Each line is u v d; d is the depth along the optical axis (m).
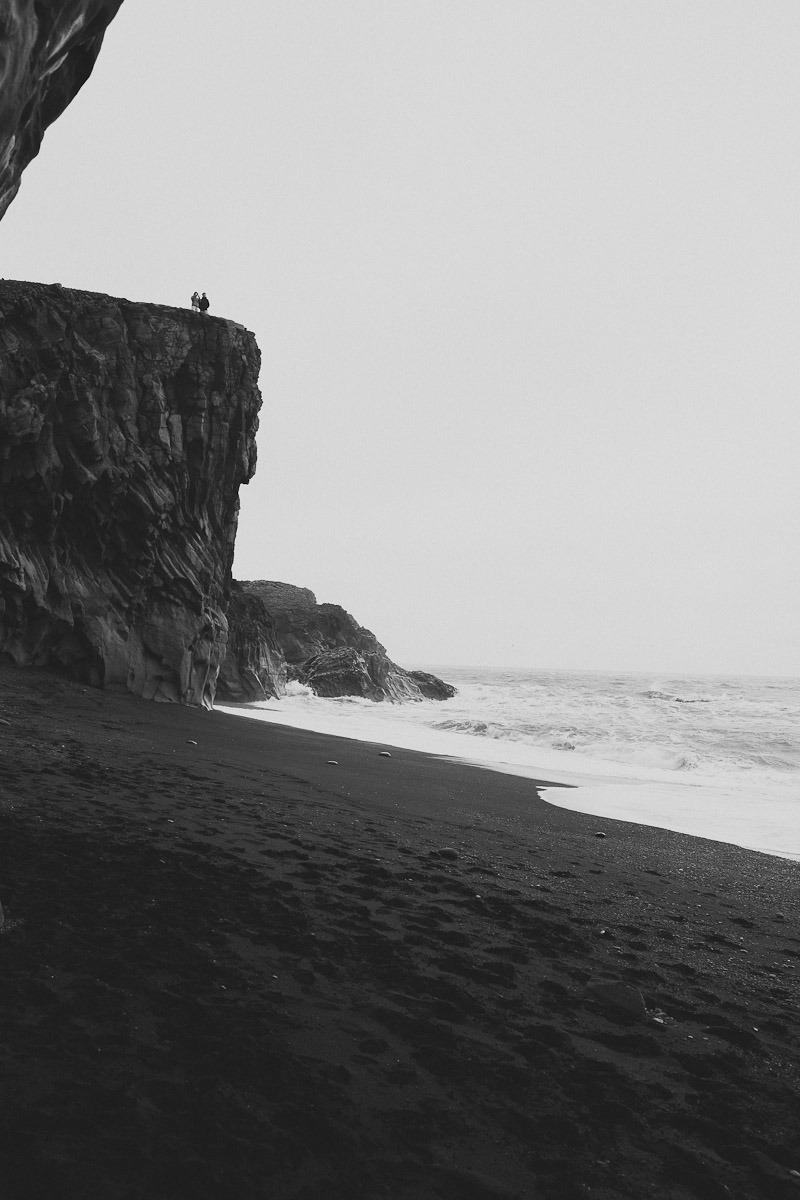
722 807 14.91
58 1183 2.42
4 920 4.41
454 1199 2.66
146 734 15.91
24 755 10.66
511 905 6.50
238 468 29.36
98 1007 3.58
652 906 7.23
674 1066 3.89
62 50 4.11
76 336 23.11
